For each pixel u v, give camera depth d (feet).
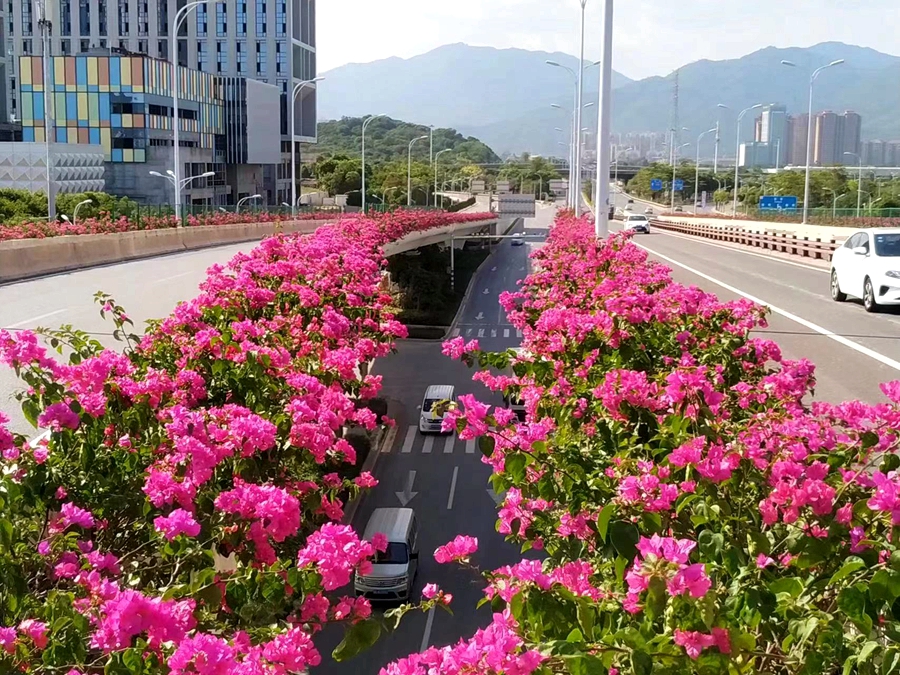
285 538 19.79
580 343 30.96
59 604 14.85
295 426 21.66
